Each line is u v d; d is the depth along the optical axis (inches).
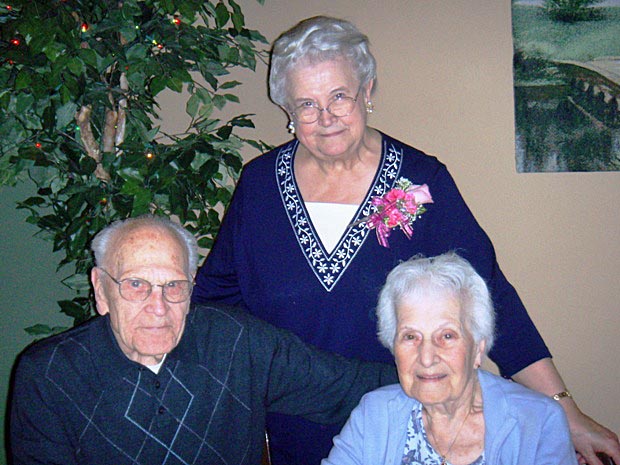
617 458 66.6
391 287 61.9
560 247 109.5
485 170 108.3
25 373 62.2
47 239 87.5
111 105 83.2
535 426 59.4
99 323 64.7
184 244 64.2
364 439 63.9
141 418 62.7
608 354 110.7
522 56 106.0
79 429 62.6
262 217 74.4
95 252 63.6
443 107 107.5
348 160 70.6
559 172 107.9
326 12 106.5
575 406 70.1
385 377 69.0
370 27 106.8
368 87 68.7
